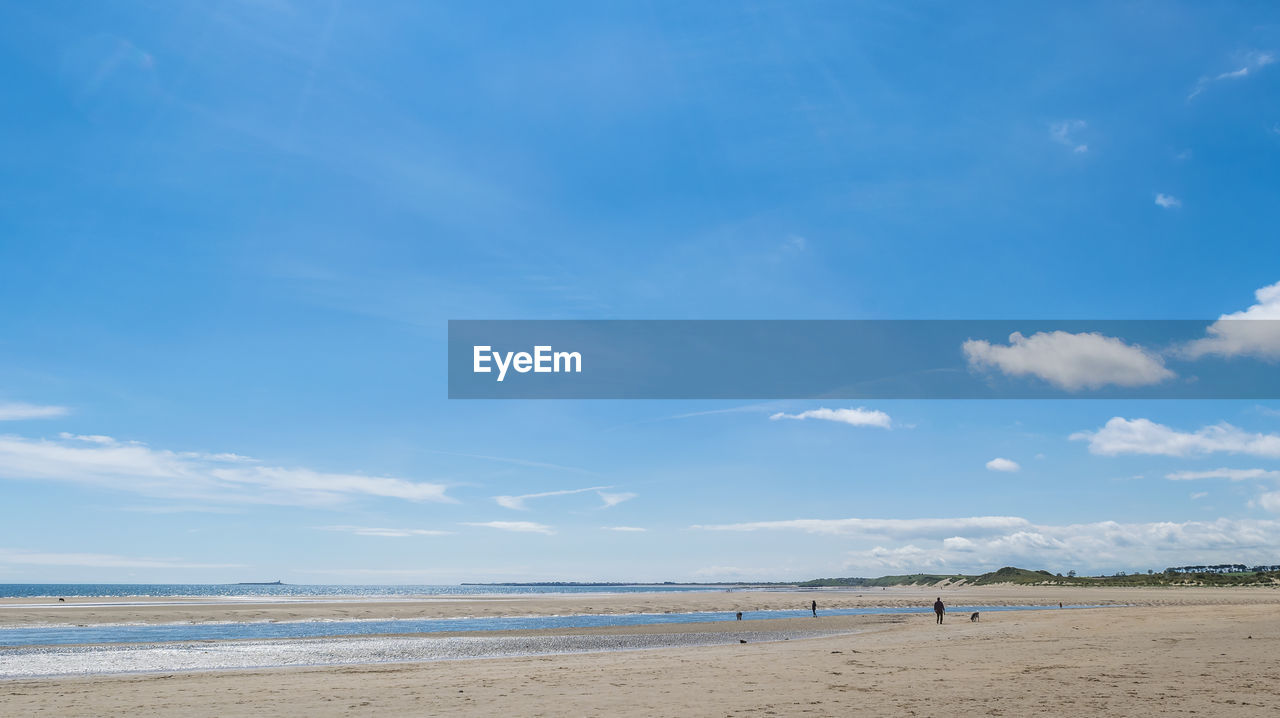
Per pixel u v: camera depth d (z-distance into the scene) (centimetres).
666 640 4306
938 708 1534
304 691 1983
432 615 6562
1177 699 1559
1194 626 3872
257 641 4116
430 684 2097
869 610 8606
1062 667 2222
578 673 2336
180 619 5603
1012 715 1428
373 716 1567
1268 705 1463
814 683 1989
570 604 9250
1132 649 2725
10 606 6588
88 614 5775
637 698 1761
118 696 1930
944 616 6481
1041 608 8775
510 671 2438
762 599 12781
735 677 2159
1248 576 19362
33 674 2788
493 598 12300
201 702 1809
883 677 2100
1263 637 3044
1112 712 1427
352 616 6222
